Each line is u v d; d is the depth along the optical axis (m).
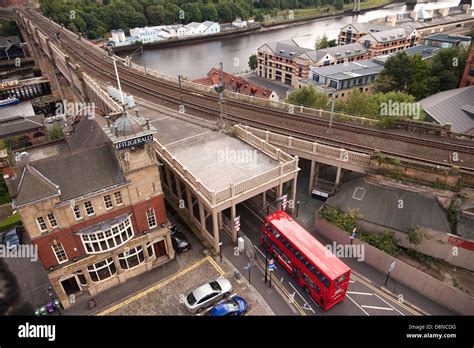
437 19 178.75
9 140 73.12
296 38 199.62
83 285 35.66
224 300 34.03
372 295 34.47
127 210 34.53
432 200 37.56
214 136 50.09
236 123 56.34
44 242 30.88
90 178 32.25
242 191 37.94
